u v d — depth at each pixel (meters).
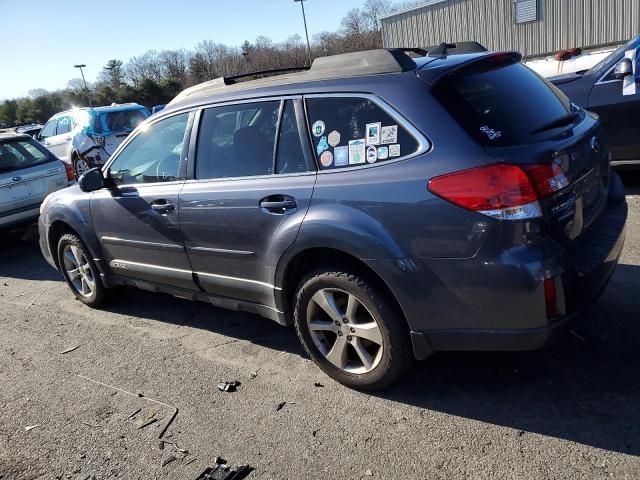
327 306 3.09
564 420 2.69
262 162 3.29
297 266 3.22
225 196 3.39
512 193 2.40
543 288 2.43
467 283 2.55
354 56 3.06
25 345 4.40
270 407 3.14
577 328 3.44
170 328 4.38
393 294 2.77
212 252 3.59
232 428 3.00
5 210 7.09
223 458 2.77
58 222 4.85
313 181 2.99
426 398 3.03
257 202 3.22
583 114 3.27
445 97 2.67
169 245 3.87
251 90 3.40
